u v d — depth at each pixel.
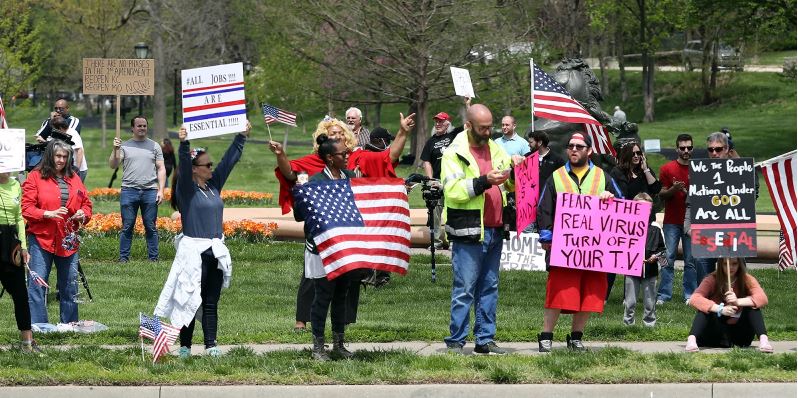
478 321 19.56
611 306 26.53
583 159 19.42
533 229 31.70
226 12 121.75
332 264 18.16
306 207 18.38
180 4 115.81
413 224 37.72
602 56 122.31
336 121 19.84
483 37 72.81
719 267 20.14
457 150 18.97
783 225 21.20
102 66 33.59
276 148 19.20
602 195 19.16
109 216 37.03
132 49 111.06
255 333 22.34
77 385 17.16
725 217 19.88
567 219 19.14
